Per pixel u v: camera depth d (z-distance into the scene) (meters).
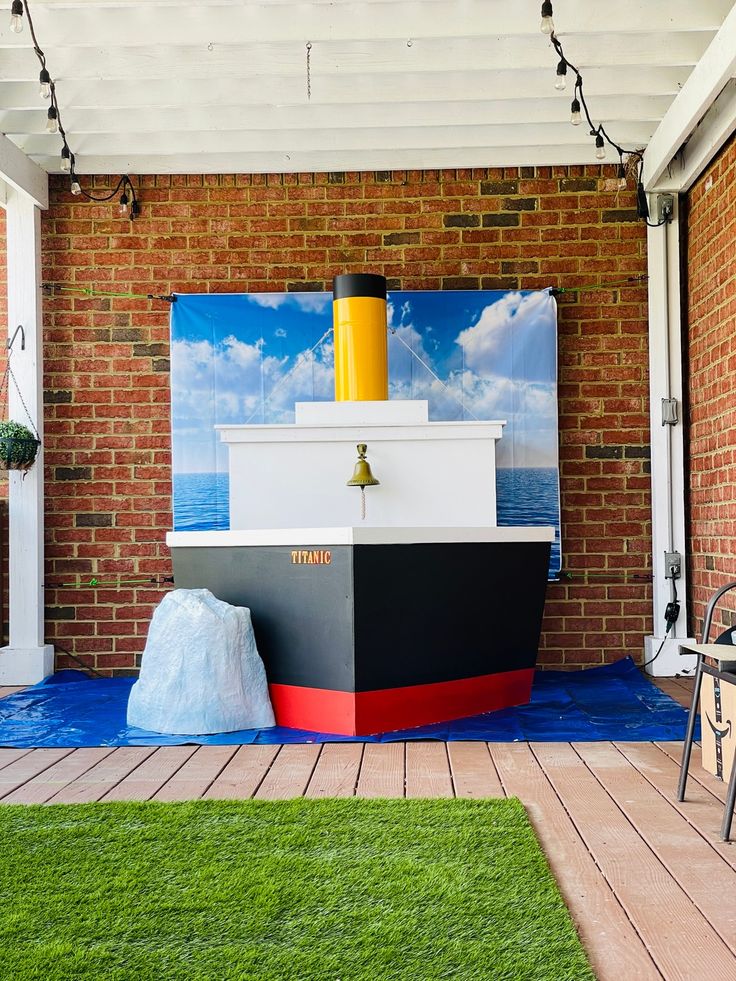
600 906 2.52
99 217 6.93
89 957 2.13
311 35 5.19
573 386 6.82
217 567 5.08
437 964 2.09
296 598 4.72
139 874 2.66
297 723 4.78
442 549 4.73
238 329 6.78
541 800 3.50
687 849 2.97
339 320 6.30
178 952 2.16
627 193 6.84
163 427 6.87
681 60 5.35
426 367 6.74
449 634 4.86
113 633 6.82
